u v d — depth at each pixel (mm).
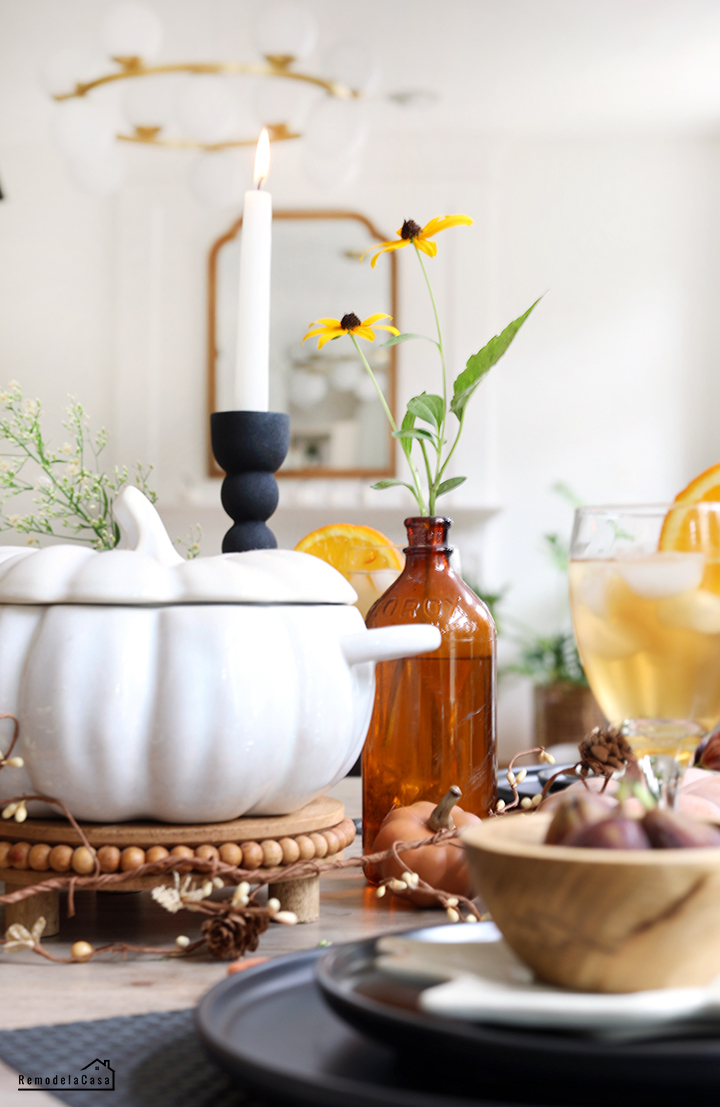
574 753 2617
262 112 2941
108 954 508
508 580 4875
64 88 2906
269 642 518
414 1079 308
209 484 4801
